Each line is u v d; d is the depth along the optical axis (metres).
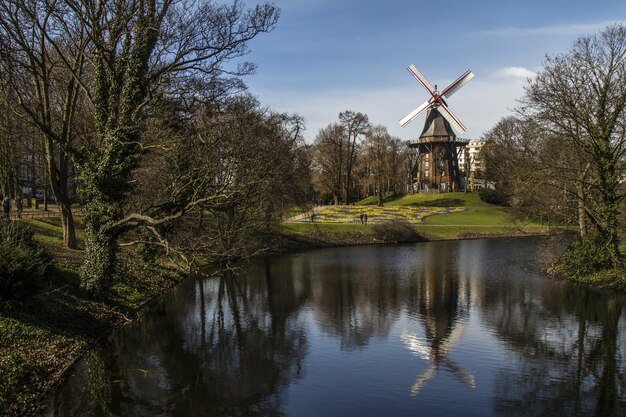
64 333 16.06
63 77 26.45
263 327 20.69
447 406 12.94
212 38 20.47
